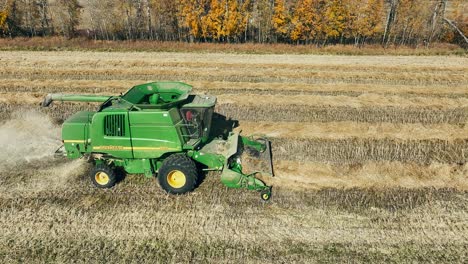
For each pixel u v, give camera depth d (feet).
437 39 99.19
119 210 30.96
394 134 43.21
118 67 70.69
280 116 49.39
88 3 98.43
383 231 28.91
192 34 95.14
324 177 35.63
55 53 81.71
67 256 26.45
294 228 29.14
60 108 50.93
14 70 67.46
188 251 26.94
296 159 39.01
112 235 28.37
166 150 31.73
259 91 58.08
